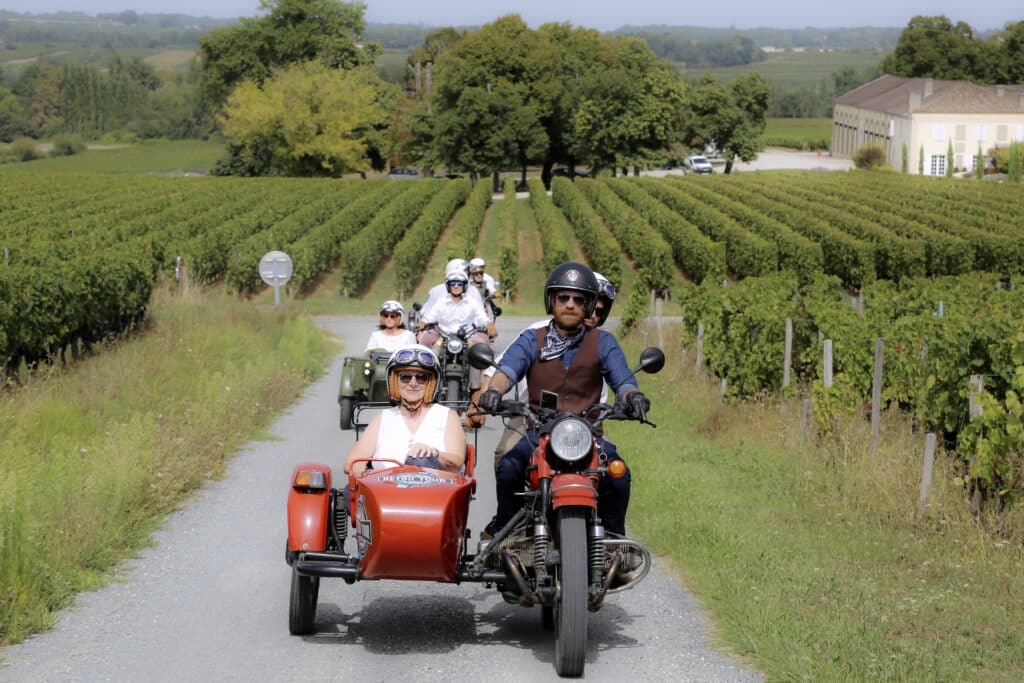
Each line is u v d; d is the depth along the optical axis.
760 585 7.14
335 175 93.81
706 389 16.41
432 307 13.50
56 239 36.69
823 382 12.92
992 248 43.75
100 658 5.85
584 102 102.19
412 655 6.05
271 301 36.53
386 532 5.55
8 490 8.28
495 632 6.54
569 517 5.62
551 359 6.18
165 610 6.72
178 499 9.69
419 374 6.44
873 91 137.75
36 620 6.29
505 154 100.50
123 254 20.97
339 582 7.57
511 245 41.56
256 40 110.19
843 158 140.50
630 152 103.38
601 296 7.21
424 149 107.12
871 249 42.22
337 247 45.72
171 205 58.22
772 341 14.77
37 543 7.30
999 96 112.19
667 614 6.82
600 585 5.81
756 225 51.53
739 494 10.22
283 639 6.26
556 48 113.88
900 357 12.70
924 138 111.81
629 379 6.05
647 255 42.78
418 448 6.35
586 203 60.56
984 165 111.19
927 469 9.05
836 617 6.51
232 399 13.92
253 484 10.38
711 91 116.75
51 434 11.58
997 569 7.55
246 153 98.25
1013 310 17.56
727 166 119.00
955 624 6.46
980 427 8.98
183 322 22.08
